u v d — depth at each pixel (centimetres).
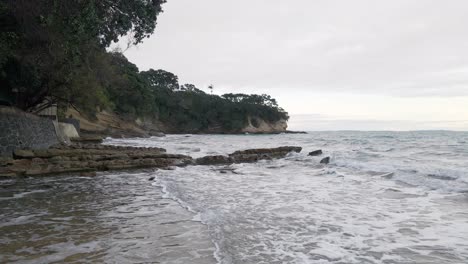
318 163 1800
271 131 12362
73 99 2531
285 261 426
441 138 4531
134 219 632
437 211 712
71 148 2008
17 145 1521
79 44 1390
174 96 10600
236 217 655
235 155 2114
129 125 6462
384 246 491
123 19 1354
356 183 1121
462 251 469
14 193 929
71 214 673
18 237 512
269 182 1178
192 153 2584
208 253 444
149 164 1642
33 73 1748
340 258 440
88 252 445
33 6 999
